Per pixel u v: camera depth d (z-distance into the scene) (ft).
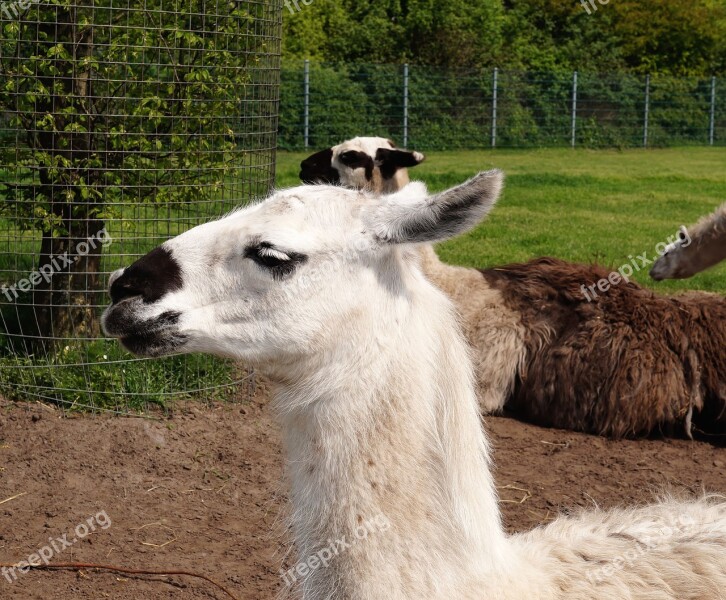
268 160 24.32
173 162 22.41
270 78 24.21
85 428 20.57
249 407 22.79
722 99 104.12
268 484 18.94
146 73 22.03
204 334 10.06
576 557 10.38
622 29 112.37
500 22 107.86
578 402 23.20
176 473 19.29
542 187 63.62
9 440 19.90
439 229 9.61
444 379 9.80
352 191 10.28
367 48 104.06
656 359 22.76
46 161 21.42
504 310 24.39
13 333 23.62
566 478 19.98
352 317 9.78
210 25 22.29
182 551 16.29
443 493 9.52
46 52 21.29
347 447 9.63
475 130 94.17
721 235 23.76
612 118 99.40
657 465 20.98
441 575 9.34
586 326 23.48
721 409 22.62
